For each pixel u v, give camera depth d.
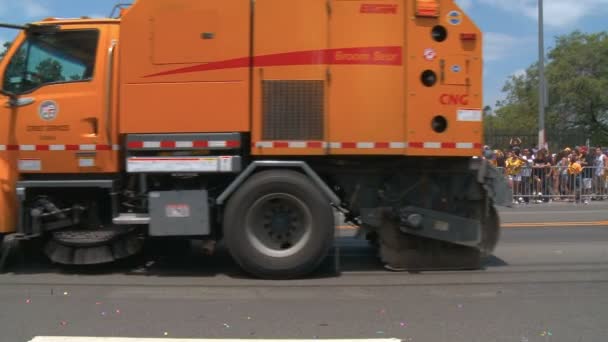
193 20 6.50
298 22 6.50
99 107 6.70
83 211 6.95
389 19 6.51
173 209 6.59
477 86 6.58
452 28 6.55
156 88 6.54
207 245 7.10
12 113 6.75
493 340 4.69
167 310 5.49
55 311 5.45
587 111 41.19
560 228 10.98
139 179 6.89
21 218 6.71
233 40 6.49
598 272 7.12
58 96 6.71
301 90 6.52
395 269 7.07
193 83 6.52
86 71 6.74
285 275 6.59
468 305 5.67
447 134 6.56
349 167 6.91
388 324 5.09
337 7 6.50
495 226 7.20
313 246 6.46
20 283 6.50
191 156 6.58
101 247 6.79
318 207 6.44
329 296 5.98
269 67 6.51
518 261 7.80
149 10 6.51
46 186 6.71
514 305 5.67
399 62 6.52
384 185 6.93
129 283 6.53
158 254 8.04
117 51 6.75
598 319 5.23
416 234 6.82
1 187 6.66
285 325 5.06
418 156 6.70
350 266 7.42
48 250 6.84
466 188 6.89
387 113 6.53
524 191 16.97
